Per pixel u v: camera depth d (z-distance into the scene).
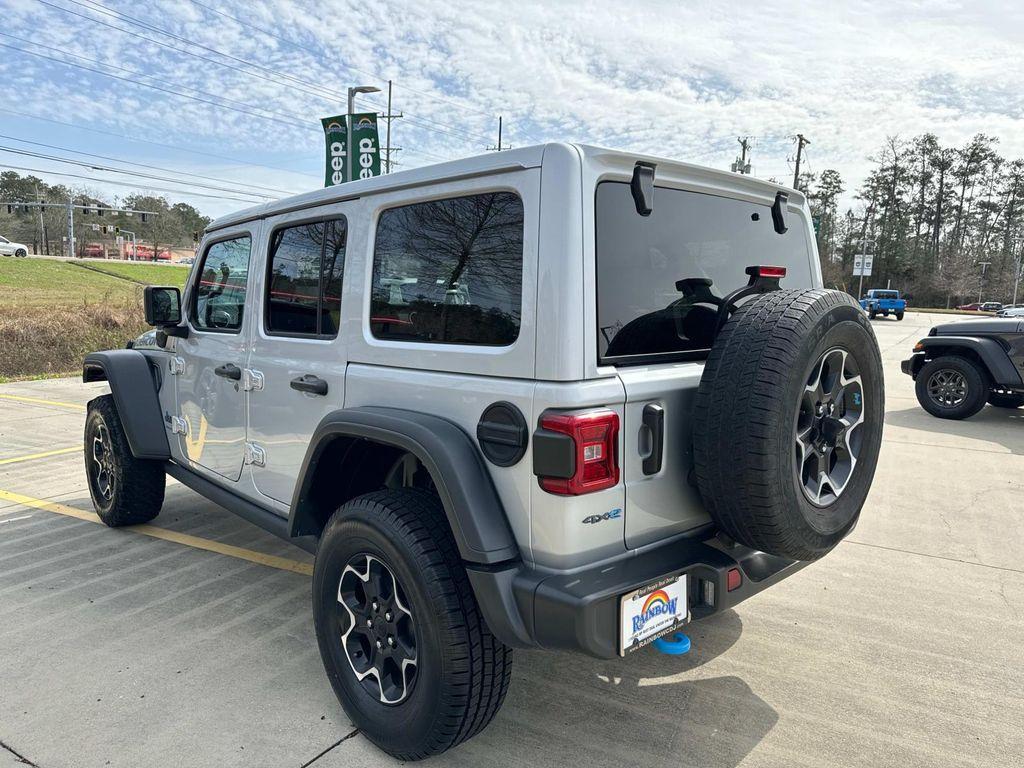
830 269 74.06
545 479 1.94
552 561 1.99
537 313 1.98
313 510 2.76
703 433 2.07
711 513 2.15
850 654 3.08
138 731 2.48
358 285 2.60
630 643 1.96
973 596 3.68
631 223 2.17
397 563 2.15
